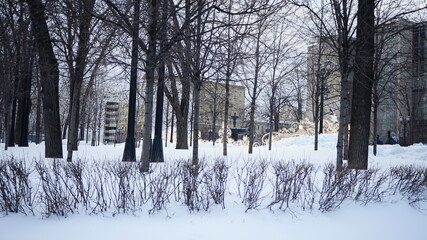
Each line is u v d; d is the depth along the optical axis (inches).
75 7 360.5
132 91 483.2
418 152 735.1
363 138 459.8
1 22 512.1
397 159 631.8
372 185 301.4
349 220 234.7
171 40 332.2
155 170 320.8
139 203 220.5
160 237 179.0
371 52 467.5
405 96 1101.1
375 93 728.3
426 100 1250.6
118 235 177.2
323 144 967.6
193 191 223.6
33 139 2122.3
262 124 1910.7
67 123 1542.8
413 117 1268.5
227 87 719.7
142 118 1940.2
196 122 405.7
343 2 403.2
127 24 333.7
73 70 437.4
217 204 228.4
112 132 2925.7
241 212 219.1
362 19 416.8
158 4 333.1
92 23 419.2
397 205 275.1
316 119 819.4
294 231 205.9
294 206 239.6
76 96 438.6
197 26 355.9
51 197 215.9
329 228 218.1
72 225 185.2
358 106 469.7
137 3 340.5
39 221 189.3
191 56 390.0
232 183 280.7
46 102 495.5
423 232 239.1
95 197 225.3
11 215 196.9
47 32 448.1
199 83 414.6
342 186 258.4
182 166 327.3
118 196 211.0
